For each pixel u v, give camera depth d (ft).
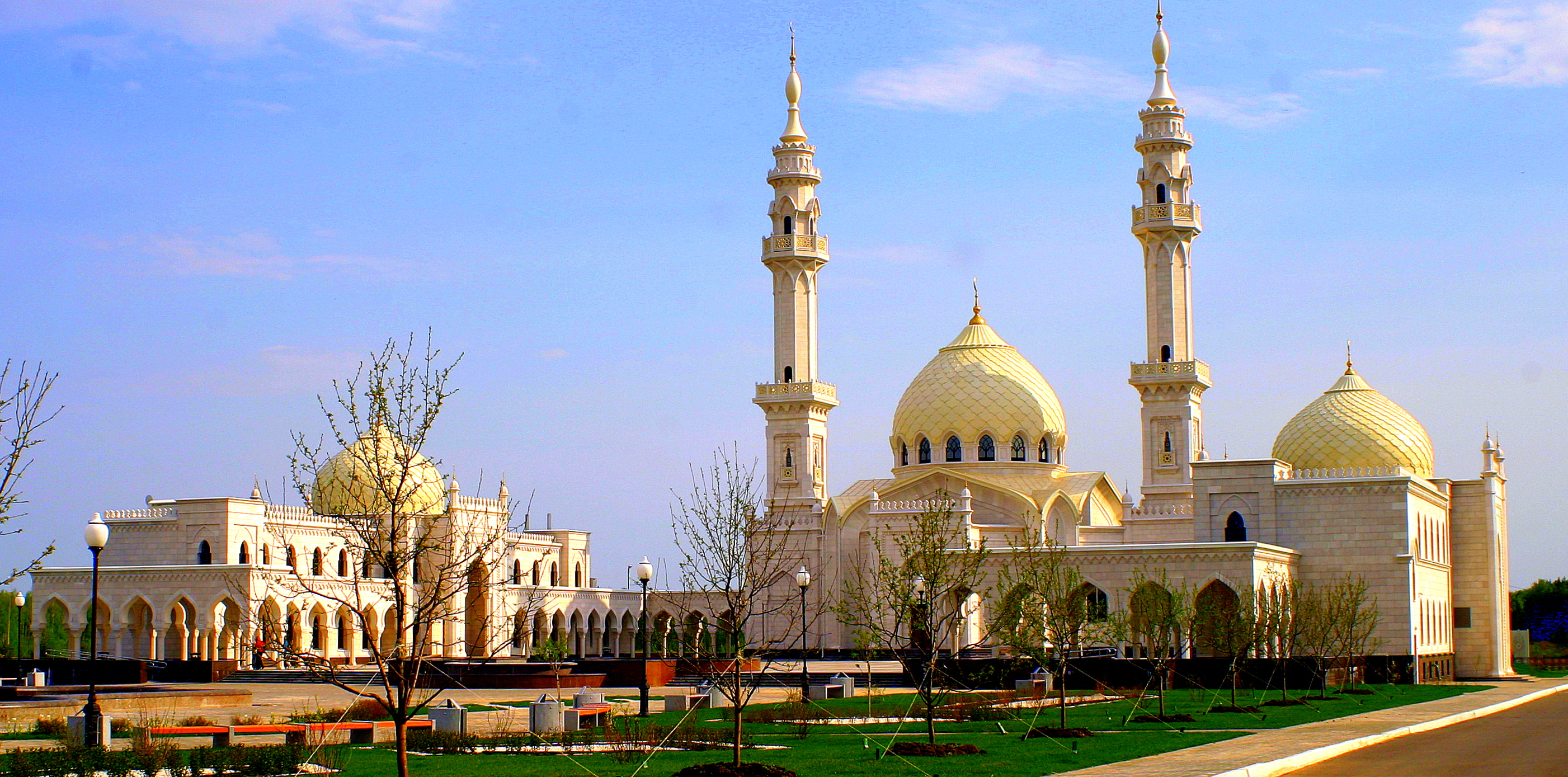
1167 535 411.13
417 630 123.75
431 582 139.54
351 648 429.79
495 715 230.89
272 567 414.21
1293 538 380.37
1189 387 416.46
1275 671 309.01
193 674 373.40
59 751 156.35
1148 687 311.06
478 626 466.29
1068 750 172.14
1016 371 458.09
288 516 460.96
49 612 434.71
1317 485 378.94
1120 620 314.55
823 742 186.60
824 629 439.63
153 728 195.83
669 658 385.50
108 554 459.32
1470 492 431.02
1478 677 423.23
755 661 219.61
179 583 415.64
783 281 458.09
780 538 447.42
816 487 451.53
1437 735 196.85
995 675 320.70
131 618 432.25
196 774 150.10
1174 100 429.79
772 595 446.19
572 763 162.09
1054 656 258.98
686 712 232.32
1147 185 428.97
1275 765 150.92
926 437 456.45
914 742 178.19
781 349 456.45
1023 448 450.71
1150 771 145.18
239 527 444.96
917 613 193.36
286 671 383.45
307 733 177.17
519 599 472.03
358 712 225.97
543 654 345.72
